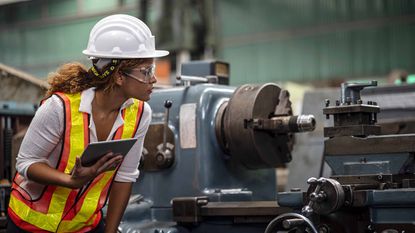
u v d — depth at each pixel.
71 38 11.56
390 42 9.70
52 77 2.70
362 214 2.78
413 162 2.89
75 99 2.61
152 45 2.73
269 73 10.62
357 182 2.88
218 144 3.55
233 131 3.47
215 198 3.48
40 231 2.73
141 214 3.55
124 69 2.62
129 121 2.74
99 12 11.22
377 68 9.79
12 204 2.76
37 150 2.61
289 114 3.60
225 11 10.93
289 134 3.68
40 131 2.59
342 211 2.79
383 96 4.43
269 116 3.54
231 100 3.54
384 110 4.39
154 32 9.76
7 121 4.11
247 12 10.75
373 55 9.84
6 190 3.62
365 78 9.88
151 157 3.63
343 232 2.78
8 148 4.06
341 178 2.91
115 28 2.67
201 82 3.86
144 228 3.46
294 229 2.75
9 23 12.27
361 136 2.93
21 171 2.63
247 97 3.49
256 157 3.48
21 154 2.64
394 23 9.67
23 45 12.12
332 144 2.99
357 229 2.78
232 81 10.91
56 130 2.59
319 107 4.82
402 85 4.39
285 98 3.61
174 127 3.60
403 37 9.61
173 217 3.36
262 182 3.84
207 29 10.10
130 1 10.83
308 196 2.73
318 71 10.25
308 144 4.78
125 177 2.87
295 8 10.41
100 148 2.47
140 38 2.67
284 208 3.06
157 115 3.65
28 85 4.47
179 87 3.69
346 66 10.03
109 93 2.64
